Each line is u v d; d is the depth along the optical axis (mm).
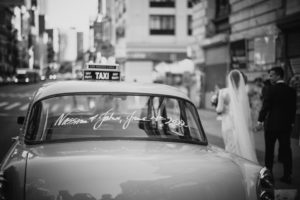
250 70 18141
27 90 51062
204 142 4184
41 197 2994
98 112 4574
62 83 4473
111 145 3627
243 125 7406
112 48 55938
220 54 23594
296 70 14523
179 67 30672
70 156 3232
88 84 4402
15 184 3062
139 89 4387
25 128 4090
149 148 3596
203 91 26391
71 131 4008
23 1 23172
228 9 22188
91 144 3654
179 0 50656
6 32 79812
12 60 83312
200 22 26859
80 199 2986
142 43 50312
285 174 7645
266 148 8062
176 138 4121
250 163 3807
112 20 59969
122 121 4219
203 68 26250
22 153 3500
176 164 3256
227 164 3494
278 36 15578
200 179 3227
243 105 7500
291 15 14227
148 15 50406
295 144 12648
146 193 3061
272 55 16094
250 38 18328
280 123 7695
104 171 3076
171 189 3117
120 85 4469
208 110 25719
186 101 4434
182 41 50781
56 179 3033
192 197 3162
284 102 7719
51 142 3787
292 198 6152
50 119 4312
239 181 3387
